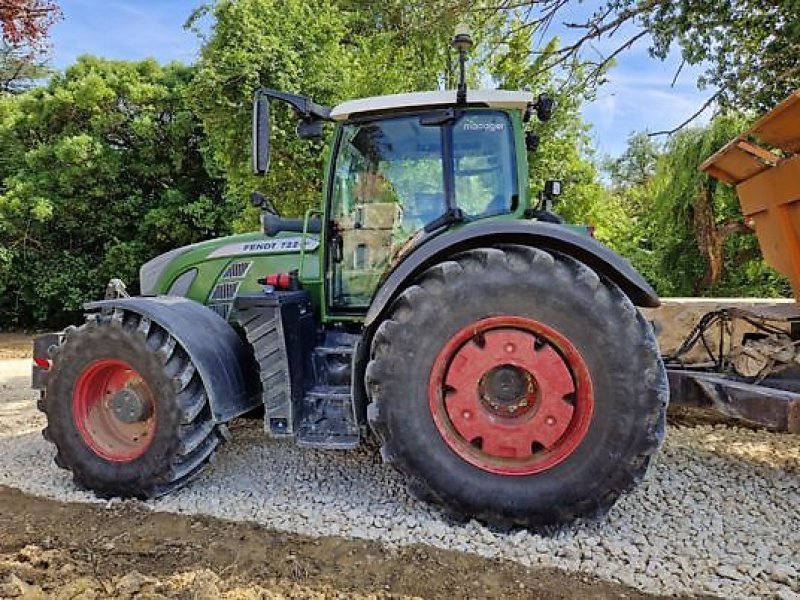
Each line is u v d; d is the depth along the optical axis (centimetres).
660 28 599
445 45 739
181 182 1352
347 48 964
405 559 249
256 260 382
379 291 285
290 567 245
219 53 842
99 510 306
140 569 246
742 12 579
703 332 360
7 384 710
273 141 838
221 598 223
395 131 331
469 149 327
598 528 268
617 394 257
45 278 1316
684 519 276
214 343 319
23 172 1322
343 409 304
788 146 319
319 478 338
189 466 312
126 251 1300
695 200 825
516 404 272
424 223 331
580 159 919
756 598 217
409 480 276
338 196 341
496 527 269
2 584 230
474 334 273
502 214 322
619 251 989
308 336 325
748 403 294
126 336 314
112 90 1282
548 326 264
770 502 296
